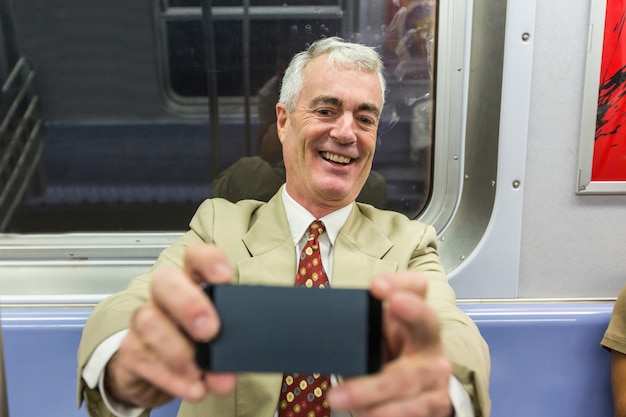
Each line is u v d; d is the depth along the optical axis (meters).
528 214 1.55
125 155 1.55
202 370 0.52
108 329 0.76
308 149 1.22
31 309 1.48
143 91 1.51
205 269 0.50
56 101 1.50
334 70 1.18
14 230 1.58
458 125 1.55
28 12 1.45
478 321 1.47
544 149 1.51
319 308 0.54
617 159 1.51
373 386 0.47
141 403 0.58
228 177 1.57
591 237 1.57
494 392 1.46
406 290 0.49
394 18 1.48
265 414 1.01
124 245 1.58
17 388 1.39
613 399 1.41
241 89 1.51
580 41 1.45
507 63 1.44
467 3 1.47
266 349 0.53
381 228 1.28
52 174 1.55
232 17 1.46
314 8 1.46
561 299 1.60
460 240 1.58
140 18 1.46
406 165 1.58
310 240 1.22
